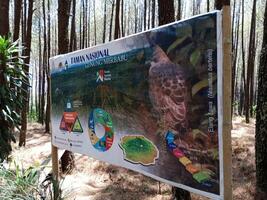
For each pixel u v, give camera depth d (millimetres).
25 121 10172
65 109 4762
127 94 3480
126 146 3551
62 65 4770
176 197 4465
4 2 7707
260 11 23672
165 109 2969
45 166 5480
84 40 21750
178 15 16672
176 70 2818
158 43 3010
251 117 19828
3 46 5781
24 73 6184
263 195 3648
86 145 4328
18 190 3984
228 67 2402
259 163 3686
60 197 4148
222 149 2436
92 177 6172
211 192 2555
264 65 3572
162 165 3049
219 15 2418
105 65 3824
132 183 5770
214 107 2482
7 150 5891
